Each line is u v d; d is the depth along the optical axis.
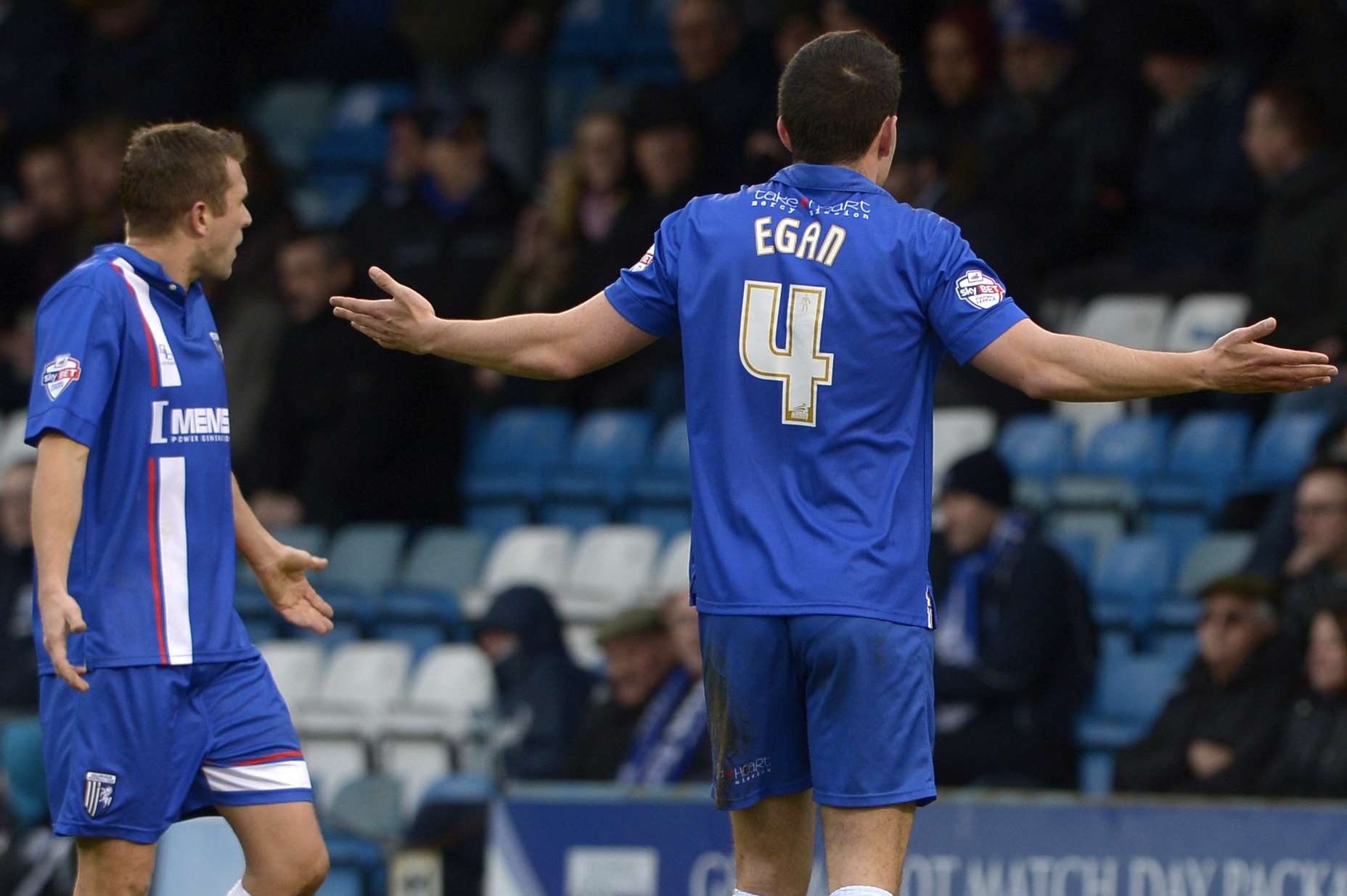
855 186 13.48
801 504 13.15
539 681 27.20
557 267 36.88
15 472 33.72
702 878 21.84
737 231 13.45
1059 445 33.00
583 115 42.84
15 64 47.66
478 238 38.59
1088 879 20.66
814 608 12.98
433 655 31.33
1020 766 25.28
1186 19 35.47
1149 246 35.97
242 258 39.28
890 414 13.22
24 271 43.25
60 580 14.37
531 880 22.36
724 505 13.34
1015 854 20.91
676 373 37.44
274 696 15.71
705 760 25.25
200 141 15.64
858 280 13.13
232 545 15.71
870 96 13.55
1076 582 26.33
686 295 13.48
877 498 13.14
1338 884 19.84
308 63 50.03
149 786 15.08
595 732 26.09
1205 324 33.78
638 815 22.14
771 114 38.06
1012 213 36.09
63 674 14.09
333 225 41.97
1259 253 32.53
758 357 13.23
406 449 36.28
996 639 25.77
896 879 13.27
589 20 47.56
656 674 26.05
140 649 15.04
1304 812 20.08
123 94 46.72
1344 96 35.12
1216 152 35.34
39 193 43.72
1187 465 32.28
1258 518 30.19
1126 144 36.06
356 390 35.97
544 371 13.71
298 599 16.64
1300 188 32.09
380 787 27.25
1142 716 26.97
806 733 13.53
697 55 40.00
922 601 13.27
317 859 15.59
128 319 15.15
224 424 15.70
